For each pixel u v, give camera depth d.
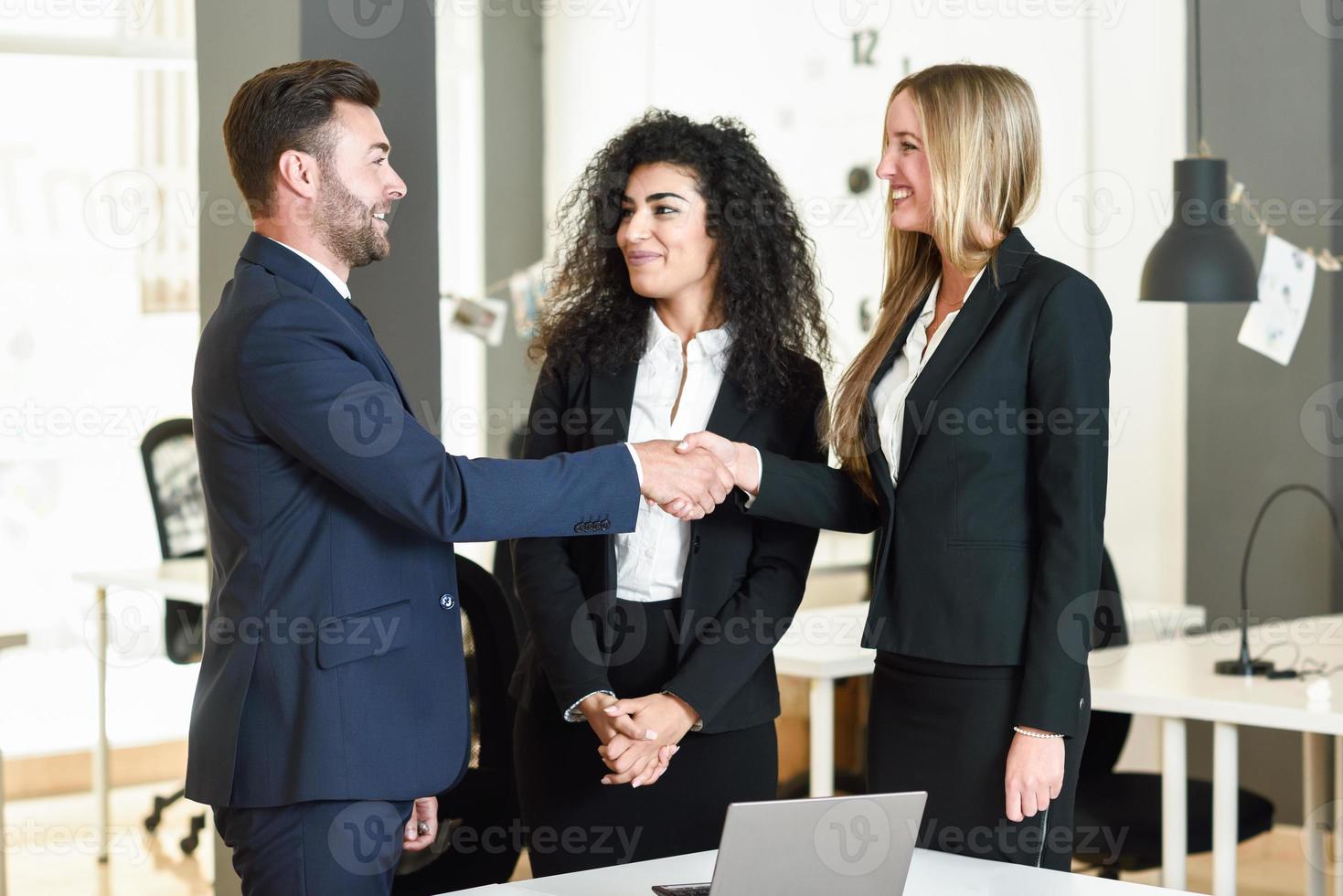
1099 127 4.88
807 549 2.33
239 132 1.97
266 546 1.89
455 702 2.01
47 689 4.85
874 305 5.14
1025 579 2.01
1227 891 2.91
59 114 5.13
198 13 2.85
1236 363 4.65
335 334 1.89
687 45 5.80
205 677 1.96
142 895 3.93
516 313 6.02
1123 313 4.91
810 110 5.36
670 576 2.28
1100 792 3.24
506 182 6.28
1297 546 4.53
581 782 2.30
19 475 4.95
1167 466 4.85
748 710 2.28
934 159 2.04
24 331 5.04
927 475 2.06
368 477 1.86
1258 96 4.57
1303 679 3.07
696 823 2.27
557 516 1.99
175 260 5.32
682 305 2.35
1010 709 2.00
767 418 2.33
